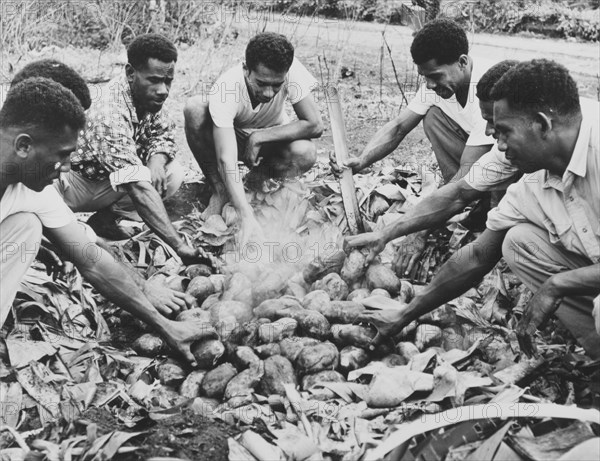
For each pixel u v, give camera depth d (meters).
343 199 4.16
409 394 3.17
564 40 8.65
